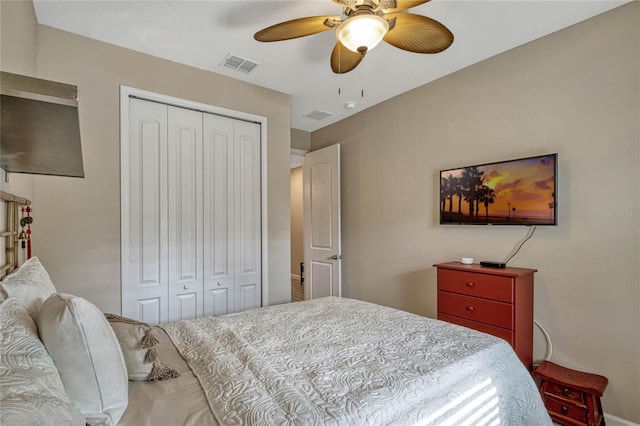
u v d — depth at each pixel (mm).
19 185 1601
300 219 6922
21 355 684
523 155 2309
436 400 1085
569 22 2047
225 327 1622
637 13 1827
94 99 2184
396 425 963
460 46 2324
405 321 1765
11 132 936
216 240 2719
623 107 1876
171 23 2029
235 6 1872
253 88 2924
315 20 1528
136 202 2352
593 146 1987
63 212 2059
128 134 2316
